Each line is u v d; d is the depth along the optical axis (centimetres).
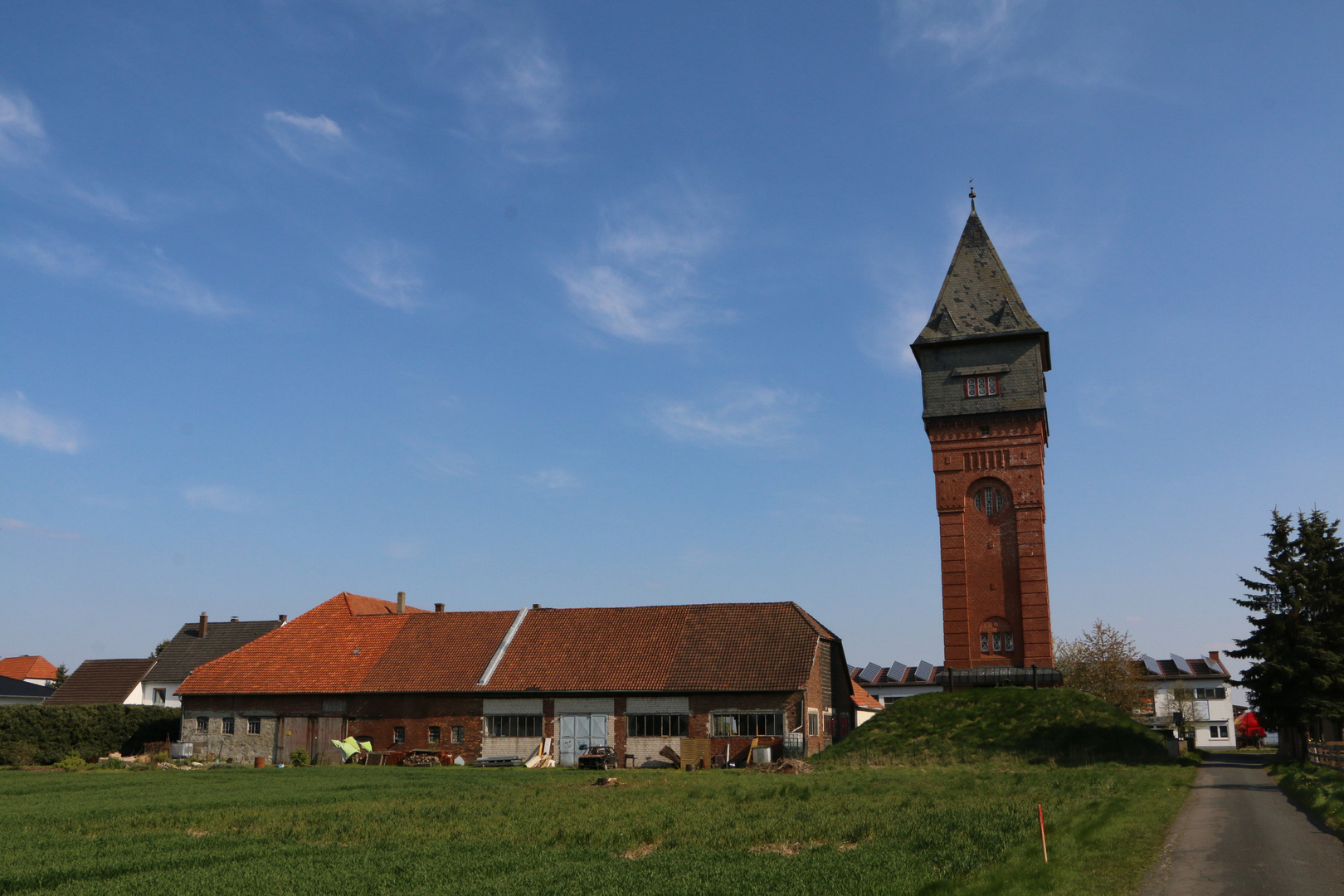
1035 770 4166
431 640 6162
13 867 1861
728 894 1462
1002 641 6278
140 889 1616
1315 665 4403
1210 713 10162
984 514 6469
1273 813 2419
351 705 5812
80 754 5822
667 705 5356
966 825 2111
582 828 2283
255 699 5959
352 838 2214
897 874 1549
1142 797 2739
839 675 6438
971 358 6669
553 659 5788
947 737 5184
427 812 2670
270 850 2028
